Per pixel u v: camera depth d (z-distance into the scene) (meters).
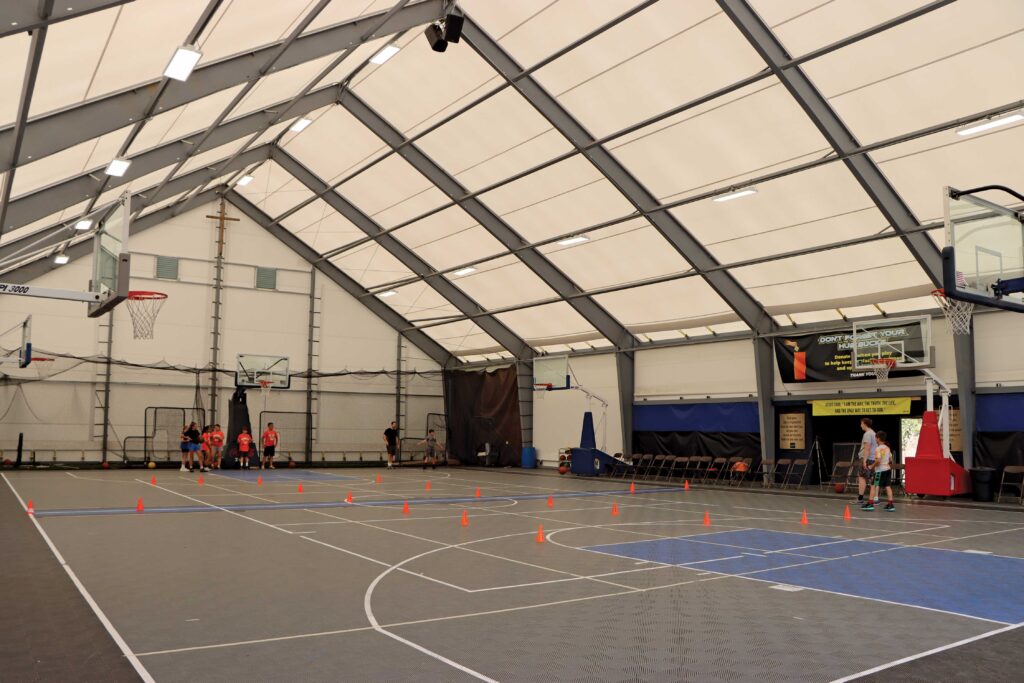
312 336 30.02
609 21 14.55
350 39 14.46
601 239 20.80
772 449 21.27
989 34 12.09
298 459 29.38
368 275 29.58
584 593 7.13
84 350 25.81
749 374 22.05
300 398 29.72
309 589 7.17
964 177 14.69
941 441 17.11
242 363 27.89
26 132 10.69
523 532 11.48
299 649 5.18
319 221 27.36
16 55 8.49
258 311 29.09
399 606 6.51
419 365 32.38
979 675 4.74
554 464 28.05
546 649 5.24
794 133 15.31
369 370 31.09
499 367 30.14
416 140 20.20
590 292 23.34
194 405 27.45
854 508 15.69
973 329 17.67
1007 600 6.95
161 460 26.67
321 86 19.06
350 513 13.77
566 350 27.58
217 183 27.39
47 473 23.11
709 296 21.27
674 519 13.49
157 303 25.72
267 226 29.42
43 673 4.63
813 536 11.35
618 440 25.53
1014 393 16.98
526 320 27.02
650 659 5.03
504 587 7.38
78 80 10.26
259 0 11.04
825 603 6.78
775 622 6.06
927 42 12.60
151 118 12.29
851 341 19.47
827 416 20.81
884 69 13.33
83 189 15.41
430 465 29.56
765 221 17.83
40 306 25.23
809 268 18.73
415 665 4.84
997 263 8.74
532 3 14.95
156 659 4.93
